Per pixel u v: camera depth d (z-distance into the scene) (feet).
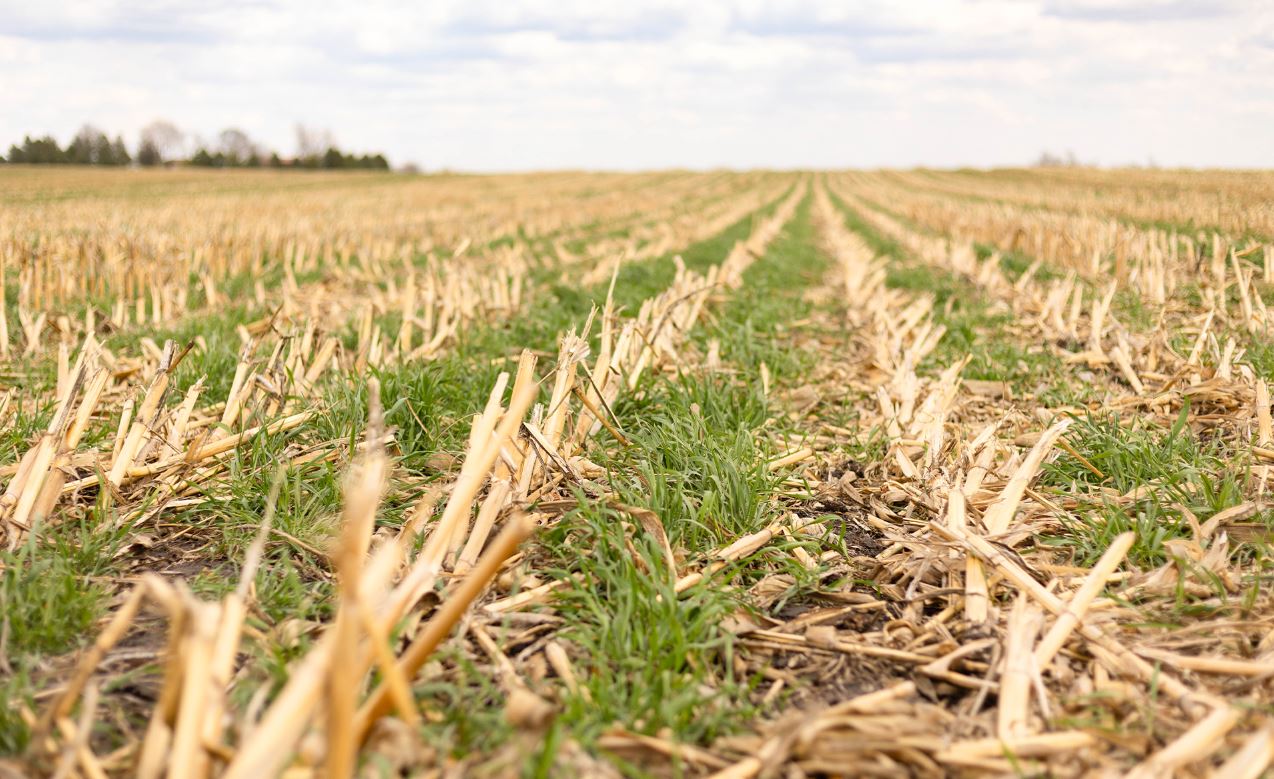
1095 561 10.87
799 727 6.64
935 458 13.42
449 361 19.20
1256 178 128.98
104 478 11.94
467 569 10.01
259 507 12.30
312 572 10.67
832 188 186.80
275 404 14.88
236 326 26.55
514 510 11.03
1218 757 7.01
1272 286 32.91
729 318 28.30
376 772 6.09
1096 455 13.33
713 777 6.66
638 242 62.80
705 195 161.58
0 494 12.26
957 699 8.29
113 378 19.16
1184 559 10.03
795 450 15.55
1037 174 222.48
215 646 5.89
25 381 20.68
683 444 13.89
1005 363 22.07
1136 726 7.57
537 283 39.78
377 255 50.70
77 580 10.01
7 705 7.40
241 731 6.38
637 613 9.05
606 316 15.49
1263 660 8.31
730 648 8.57
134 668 8.46
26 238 46.83
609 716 7.48
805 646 9.14
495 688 8.05
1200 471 12.67
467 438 15.26
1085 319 28.89
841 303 36.06
